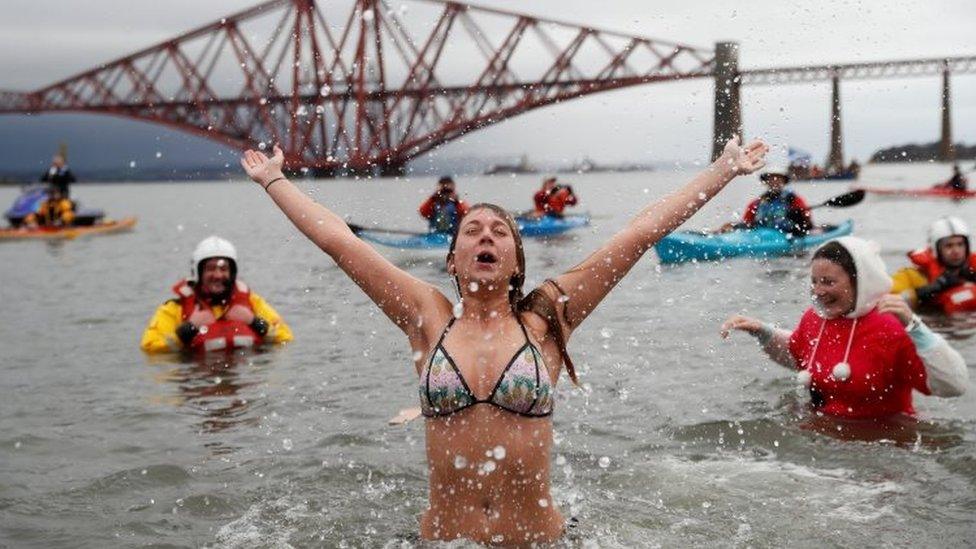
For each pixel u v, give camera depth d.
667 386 7.55
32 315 12.98
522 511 4.18
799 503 5.00
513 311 4.24
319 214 4.52
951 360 6.21
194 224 36.38
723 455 5.87
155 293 15.22
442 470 4.19
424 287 4.36
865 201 36.28
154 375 8.61
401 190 43.69
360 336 10.20
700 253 16.62
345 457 5.98
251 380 8.27
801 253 17.31
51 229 29.53
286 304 12.93
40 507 5.22
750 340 9.18
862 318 6.49
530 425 4.12
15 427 6.91
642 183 63.47
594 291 4.32
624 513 4.87
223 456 6.10
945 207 32.22
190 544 4.67
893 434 6.10
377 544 4.57
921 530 4.62
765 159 4.48
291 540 4.68
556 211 24.70
